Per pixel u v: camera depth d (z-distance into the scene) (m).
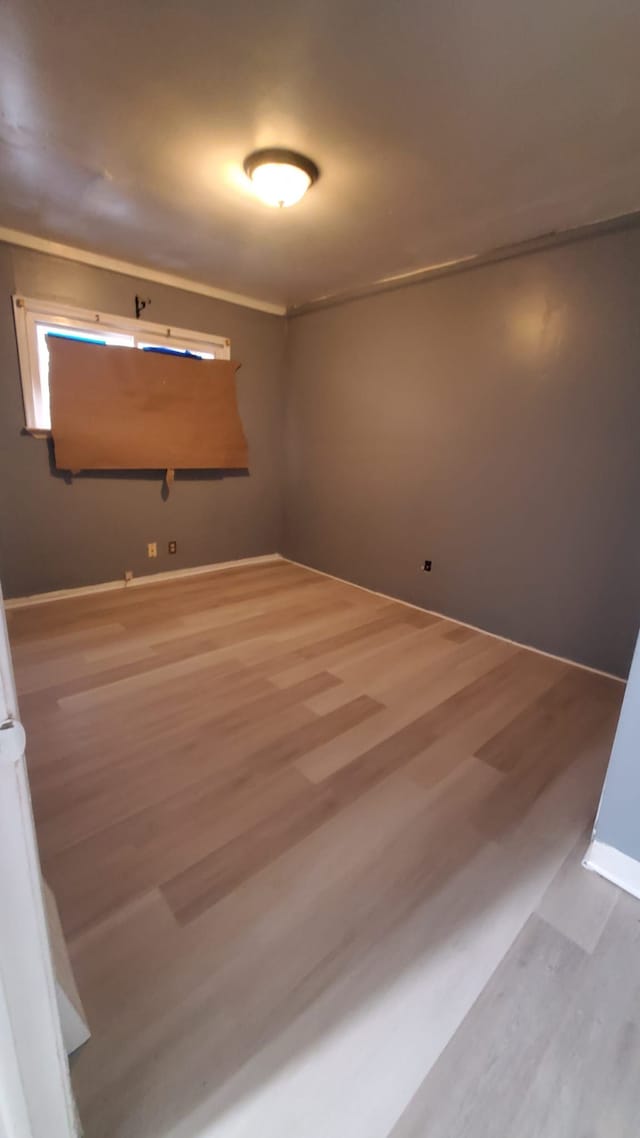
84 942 1.18
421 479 3.50
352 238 2.73
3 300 2.93
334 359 3.97
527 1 1.23
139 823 1.55
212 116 1.73
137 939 1.20
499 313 2.90
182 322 3.68
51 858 1.41
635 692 1.29
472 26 1.31
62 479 3.39
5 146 1.93
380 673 2.61
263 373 4.29
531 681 2.60
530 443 2.88
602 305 2.49
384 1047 1.00
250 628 3.13
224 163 2.03
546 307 2.70
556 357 2.70
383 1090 0.94
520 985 1.13
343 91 1.58
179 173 2.12
